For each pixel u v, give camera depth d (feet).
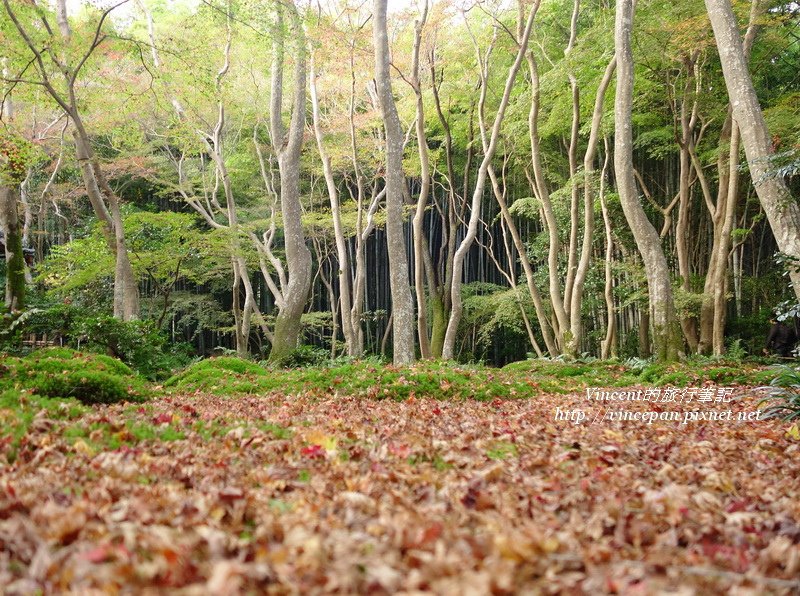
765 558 8.33
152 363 44.50
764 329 65.10
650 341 70.33
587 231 53.26
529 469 14.21
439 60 66.23
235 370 37.70
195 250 69.21
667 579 7.24
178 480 12.14
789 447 17.60
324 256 98.94
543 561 7.35
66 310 44.52
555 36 70.79
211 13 54.80
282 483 11.90
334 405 27.32
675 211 74.69
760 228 75.31
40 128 77.92
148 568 6.66
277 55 55.01
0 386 24.14
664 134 62.59
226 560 7.24
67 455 13.82
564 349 52.90
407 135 74.69
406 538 7.84
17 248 42.98
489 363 93.76
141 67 66.33
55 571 6.71
